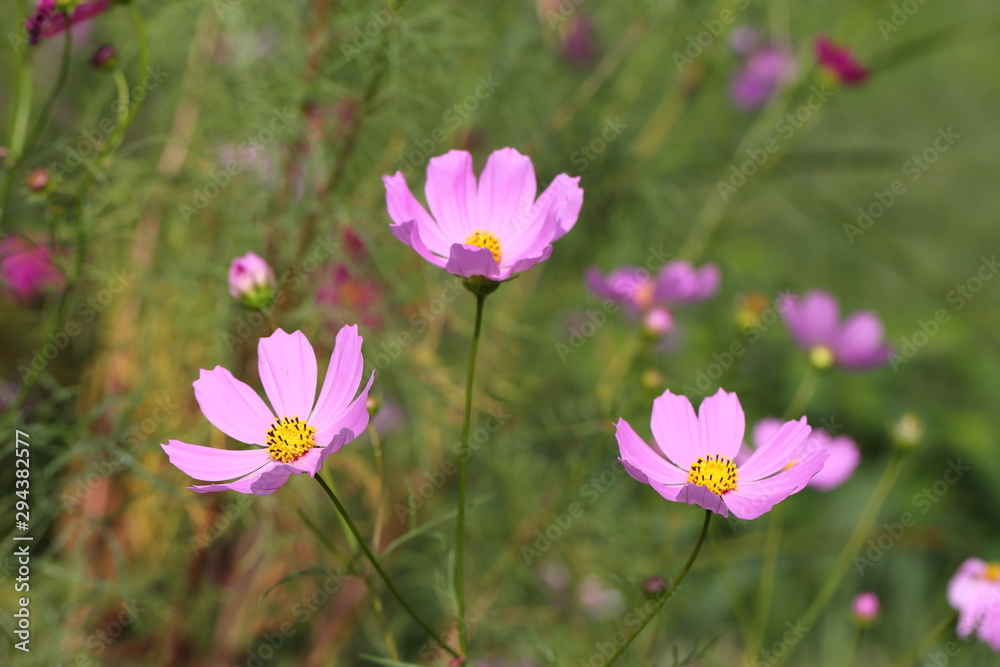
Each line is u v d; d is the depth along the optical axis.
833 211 1.67
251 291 1.08
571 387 1.55
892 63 1.63
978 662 1.30
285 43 1.25
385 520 1.32
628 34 1.44
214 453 1.00
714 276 1.28
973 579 1.18
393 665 1.02
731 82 1.68
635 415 1.28
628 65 1.56
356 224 1.23
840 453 1.19
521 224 1.04
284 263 1.24
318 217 1.23
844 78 1.50
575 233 1.49
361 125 1.21
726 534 1.54
